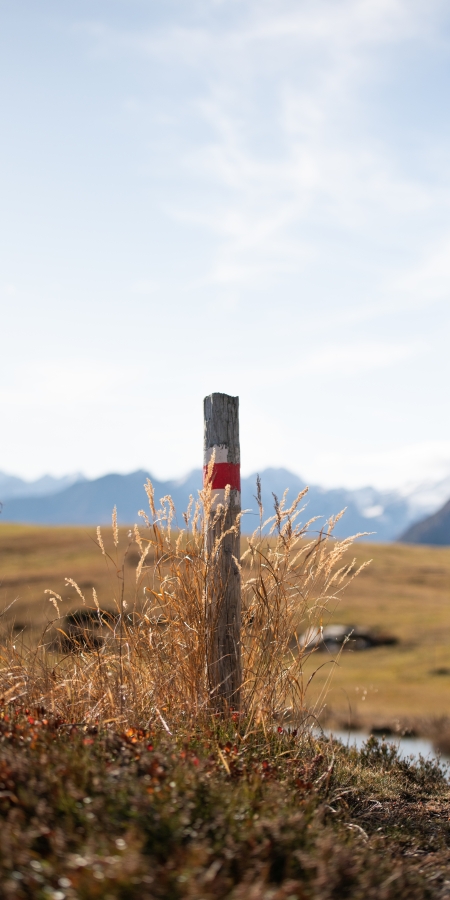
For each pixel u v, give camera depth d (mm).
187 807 3631
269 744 4367
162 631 4598
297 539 4645
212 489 4699
